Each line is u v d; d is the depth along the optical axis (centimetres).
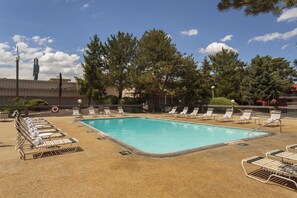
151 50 2527
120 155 633
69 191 391
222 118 1616
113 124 1669
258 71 3234
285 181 430
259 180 435
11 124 1367
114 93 3366
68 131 1089
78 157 614
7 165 544
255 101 3416
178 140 1090
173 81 2506
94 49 2773
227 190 392
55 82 2967
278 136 916
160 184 421
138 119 1922
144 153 647
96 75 2742
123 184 422
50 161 577
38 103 2180
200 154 636
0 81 2631
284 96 4197
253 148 706
